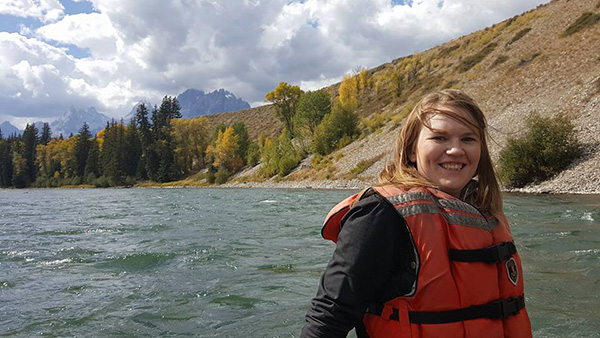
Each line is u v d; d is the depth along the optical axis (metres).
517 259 1.85
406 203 1.66
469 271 1.62
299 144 60.91
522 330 1.73
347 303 1.59
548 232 9.13
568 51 36.62
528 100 32.19
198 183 79.19
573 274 5.90
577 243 7.88
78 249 9.08
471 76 46.41
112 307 5.11
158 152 96.38
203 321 4.55
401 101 56.28
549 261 6.67
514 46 47.38
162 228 12.30
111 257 8.09
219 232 11.12
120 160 103.38
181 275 6.61
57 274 6.88
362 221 1.64
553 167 22.14
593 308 4.55
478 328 1.59
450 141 1.82
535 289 5.29
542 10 55.69
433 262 1.58
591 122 23.72
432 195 1.74
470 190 1.98
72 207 23.23
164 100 106.00
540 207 14.01
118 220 15.09
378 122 49.47
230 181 70.50
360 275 1.59
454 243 1.64
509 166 23.28
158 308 5.02
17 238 10.98
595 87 26.41
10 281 6.46
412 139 1.96
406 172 1.89
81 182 110.88
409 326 1.60
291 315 4.63
